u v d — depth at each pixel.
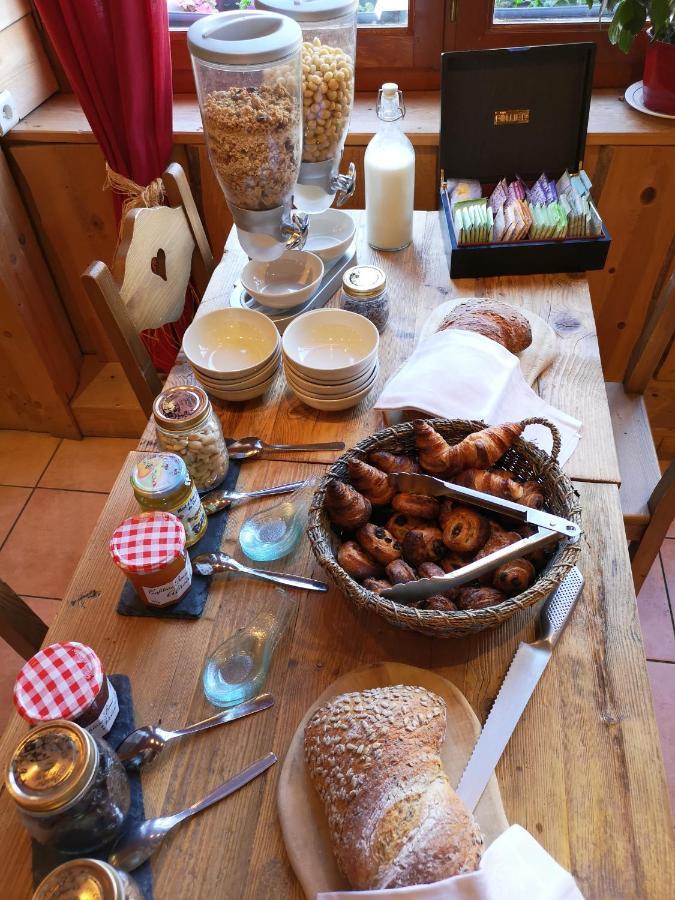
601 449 1.05
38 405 2.24
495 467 0.96
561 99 1.40
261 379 1.14
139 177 1.69
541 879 0.64
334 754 0.69
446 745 0.76
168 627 0.89
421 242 1.48
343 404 1.12
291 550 0.96
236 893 0.68
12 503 2.14
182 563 0.86
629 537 1.36
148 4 1.43
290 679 0.83
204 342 1.20
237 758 0.77
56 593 1.91
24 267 1.97
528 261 1.36
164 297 1.41
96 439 2.32
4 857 0.71
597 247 1.33
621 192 1.74
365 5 1.73
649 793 0.72
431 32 1.75
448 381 1.08
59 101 1.91
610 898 0.66
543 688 0.81
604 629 0.85
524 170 1.48
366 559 0.85
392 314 1.32
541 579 0.78
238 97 1.00
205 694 0.82
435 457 0.89
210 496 1.02
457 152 1.46
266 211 1.12
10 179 1.87
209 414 0.99
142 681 0.84
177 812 0.73
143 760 0.76
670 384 2.10
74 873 0.57
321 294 1.32
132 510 1.03
